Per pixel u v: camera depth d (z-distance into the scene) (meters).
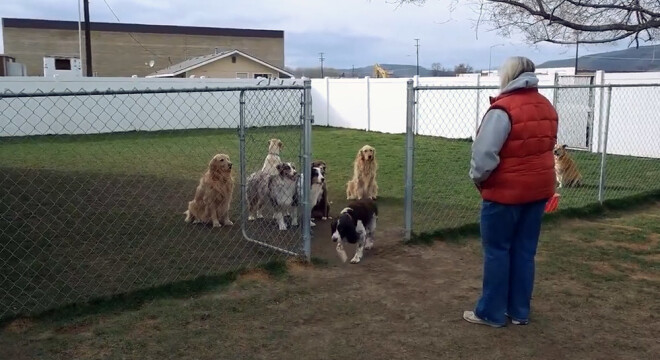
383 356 3.74
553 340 3.98
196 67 31.53
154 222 7.08
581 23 6.10
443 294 4.86
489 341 3.97
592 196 8.79
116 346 3.82
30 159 12.87
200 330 4.09
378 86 20.41
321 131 20.66
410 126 6.16
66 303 4.38
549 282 5.13
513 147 3.88
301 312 4.45
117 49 48.69
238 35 53.75
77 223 6.94
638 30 5.86
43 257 5.57
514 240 4.20
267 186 6.86
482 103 16.59
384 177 10.68
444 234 6.57
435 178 10.46
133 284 4.90
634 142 13.73
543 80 15.15
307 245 5.61
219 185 6.87
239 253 5.85
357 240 5.67
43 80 18.08
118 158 13.06
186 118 20.52
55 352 3.72
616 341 3.97
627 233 6.80
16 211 7.50
